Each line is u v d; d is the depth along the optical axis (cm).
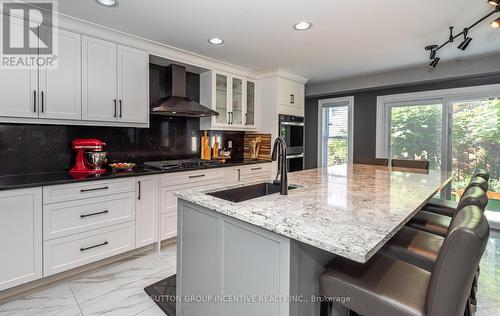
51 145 255
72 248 218
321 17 230
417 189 183
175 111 302
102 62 257
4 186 184
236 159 423
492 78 355
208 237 144
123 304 189
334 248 86
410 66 380
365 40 282
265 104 416
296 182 211
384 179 227
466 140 378
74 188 217
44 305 187
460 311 89
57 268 210
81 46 244
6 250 186
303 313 112
